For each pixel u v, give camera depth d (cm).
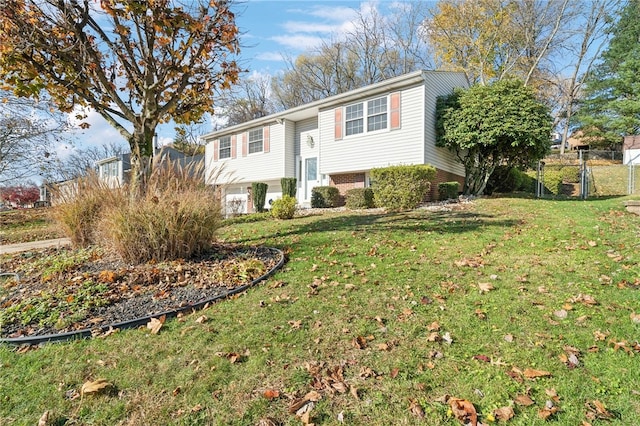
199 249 490
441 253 488
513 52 2266
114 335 287
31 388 221
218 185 551
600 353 241
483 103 1084
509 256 462
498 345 255
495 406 197
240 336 279
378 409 197
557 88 2548
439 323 290
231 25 556
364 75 2847
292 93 3125
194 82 607
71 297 344
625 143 2192
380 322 295
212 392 214
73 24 496
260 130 1697
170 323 307
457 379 220
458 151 1241
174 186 501
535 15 2130
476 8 2117
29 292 382
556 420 186
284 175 1578
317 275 416
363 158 1269
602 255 447
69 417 195
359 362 241
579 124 2664
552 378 218
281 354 252
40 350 266
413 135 1141
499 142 1111
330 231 673
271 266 454
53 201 621
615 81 2275
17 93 512
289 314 314
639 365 226
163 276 403
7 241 923
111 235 452
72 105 607
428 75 1141
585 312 299
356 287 372
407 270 420
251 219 1003
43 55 522
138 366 242
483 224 670
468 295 343
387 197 938
